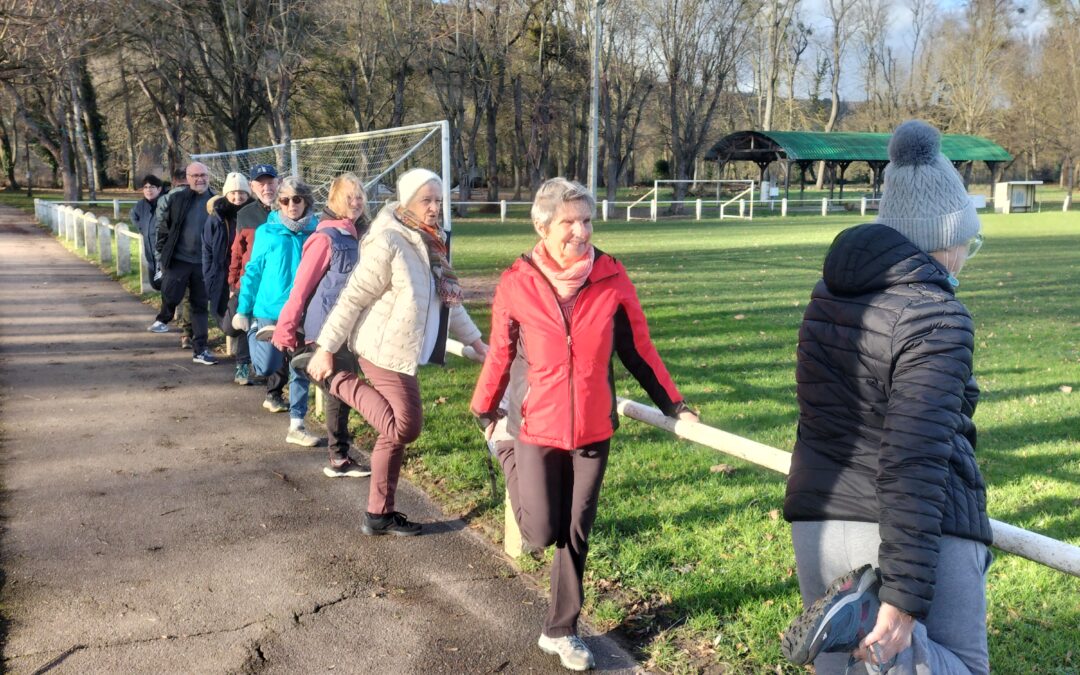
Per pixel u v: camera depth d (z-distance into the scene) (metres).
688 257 20.30
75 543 4.51
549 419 3.21
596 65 30.53
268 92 36.62
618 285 3.23
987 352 9.19
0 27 20.38
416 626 3.72
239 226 7.54
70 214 23.14
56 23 22.30
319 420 6.88
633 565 4.14
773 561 4.20
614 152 48.06
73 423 6.73
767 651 3.37
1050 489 5.18
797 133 47.78
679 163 48.88
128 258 15.92
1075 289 13.86
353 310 4.32
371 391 4.42
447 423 6.59
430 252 4.34
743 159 50.44
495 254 21.05
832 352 2.21
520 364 3.37
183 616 3.78
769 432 6.41
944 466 1.99
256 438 6.42
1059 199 56.22
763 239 26.45
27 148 52.72
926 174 2.21
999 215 39.25
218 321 8.51
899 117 72.06
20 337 10.23
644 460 5.77
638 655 3.47
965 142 49.94
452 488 5.30
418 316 4.28
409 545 4.55
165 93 44.91
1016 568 4.14
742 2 48.19
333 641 3.60
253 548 4.49
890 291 2.12
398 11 39.97
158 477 5.54
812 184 87.69
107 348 9.69
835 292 2.23
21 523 4.76
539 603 3.93
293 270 6.20
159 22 35.12
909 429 1.99
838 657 2.37
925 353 2.03
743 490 5.18
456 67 44.88
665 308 12.30
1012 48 64.81
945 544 2.13
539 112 45.91
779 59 69.25
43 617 3.74
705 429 3.45
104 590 4.00
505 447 3.69
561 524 3.39
